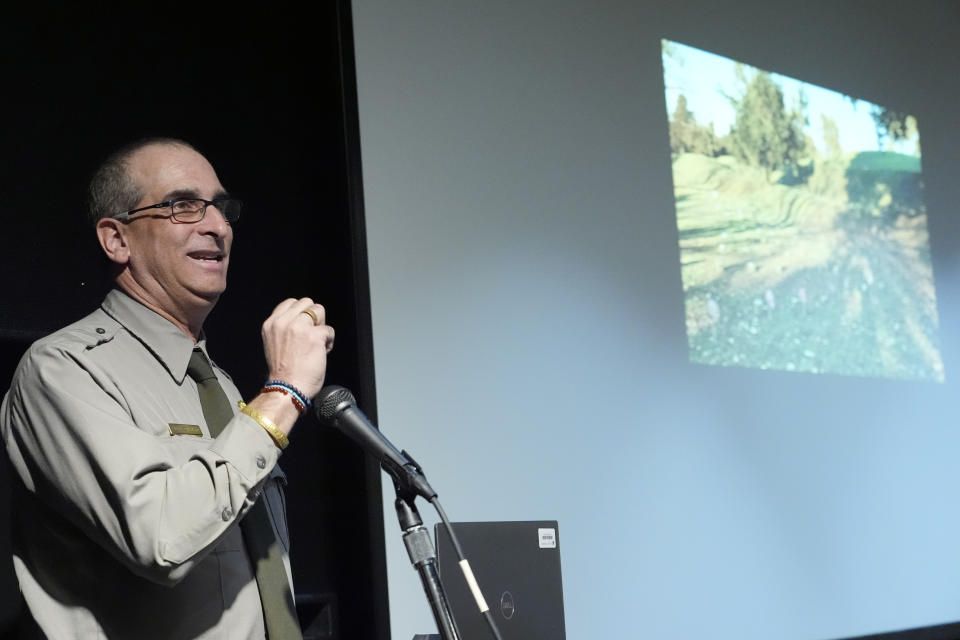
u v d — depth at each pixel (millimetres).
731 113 3613
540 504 2908
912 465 3744
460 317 2891
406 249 2834
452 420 2814
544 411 2979
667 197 3385
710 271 3426
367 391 2688
